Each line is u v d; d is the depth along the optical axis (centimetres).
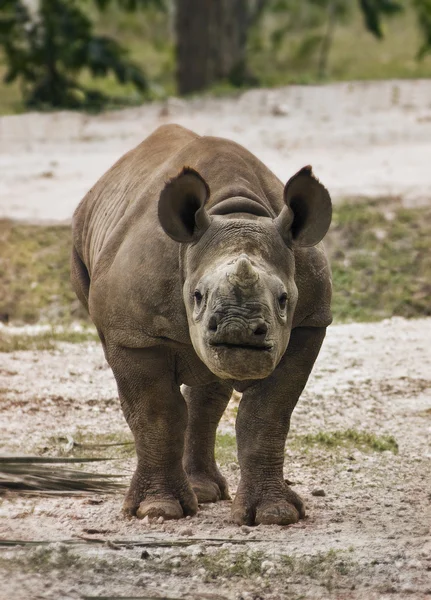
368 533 1816
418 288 3822
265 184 1888
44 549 1675
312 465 2230
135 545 1723
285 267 1705
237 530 1825
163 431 1864
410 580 1616
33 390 2683
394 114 6238
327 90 6788
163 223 1684
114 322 1842
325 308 1842
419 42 9812
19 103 7388
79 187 4747
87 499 1980
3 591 1552
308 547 1723
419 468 2216
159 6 7775
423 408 2622
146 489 1894
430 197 4312
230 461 2258
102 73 7069
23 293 3769
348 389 2752
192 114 6381
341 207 4212
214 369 1577
